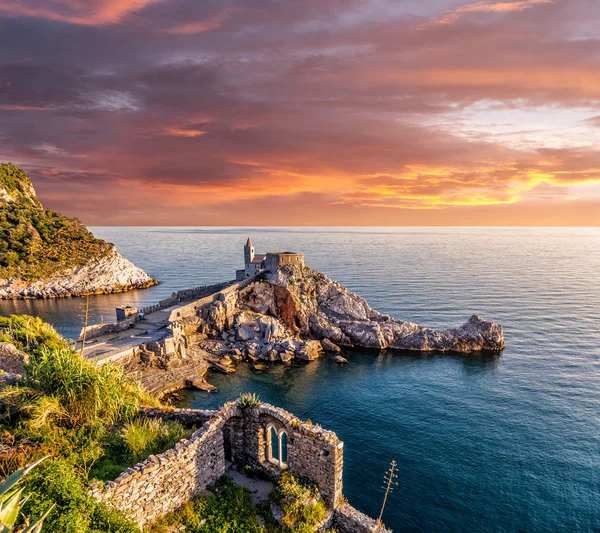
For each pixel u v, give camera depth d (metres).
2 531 8.54
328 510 23.02
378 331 89.75
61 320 114.19
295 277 102.69
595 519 37.66
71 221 189.00
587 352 82.44
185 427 25.62
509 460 46.25
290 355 80.88
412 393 65.00
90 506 16.00
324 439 22.89
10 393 22.12
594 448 48.75
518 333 95.12
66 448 20.48
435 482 42.28
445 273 181.88
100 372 25.61
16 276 148.62
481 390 65.81
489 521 37.16
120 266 169.12
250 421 25.70
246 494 22.98
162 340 70.56
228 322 90.12
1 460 17.34
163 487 20.12
